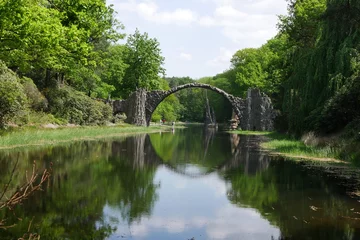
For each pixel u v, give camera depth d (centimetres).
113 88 6719
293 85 2688
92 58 3944
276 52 6894
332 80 2167
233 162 1859
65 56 2600
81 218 826
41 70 4572
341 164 1688
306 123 2456
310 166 1633
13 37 1758
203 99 13338
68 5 2433
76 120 4384
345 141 1928
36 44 1880
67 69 3803
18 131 2773
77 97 4522
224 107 11281
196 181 1320
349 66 2133
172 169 1625
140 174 1452
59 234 716
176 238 712
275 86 6525
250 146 2888
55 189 1115
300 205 963
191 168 1661
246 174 1470
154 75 7331
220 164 1797
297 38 3972
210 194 1099
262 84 7862
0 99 2550
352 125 1984
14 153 1939
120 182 1265
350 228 773
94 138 3369
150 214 875
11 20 1608
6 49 1927
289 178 1356
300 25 3972
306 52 2733
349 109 2088
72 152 2106
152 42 7288
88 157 1912
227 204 980
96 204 952
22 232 718
